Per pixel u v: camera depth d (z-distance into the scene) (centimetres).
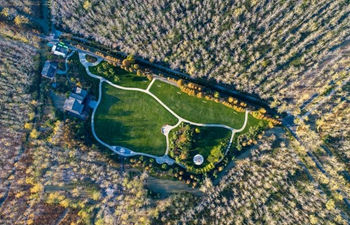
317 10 9575
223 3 9719
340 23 9569
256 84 9544
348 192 8919
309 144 9275
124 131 9712
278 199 8844
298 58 9600
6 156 9425
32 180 9162
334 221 8531
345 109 9244
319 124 9344
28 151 9506
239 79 9569
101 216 8856
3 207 9119
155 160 9519
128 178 9231
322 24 9612
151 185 9294
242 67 9519
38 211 9050
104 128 9738
